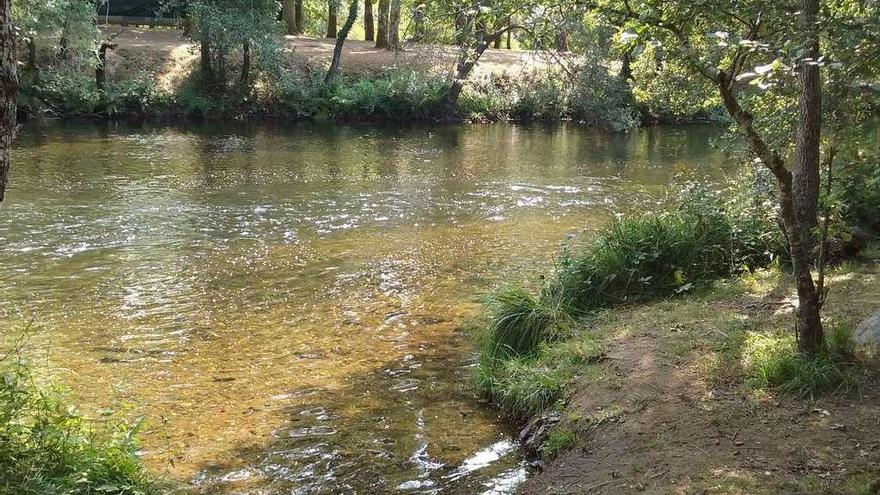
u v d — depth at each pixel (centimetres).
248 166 2048
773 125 1029
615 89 2516
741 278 874
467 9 801
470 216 1515
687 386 606
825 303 753
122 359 773
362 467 568
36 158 2038
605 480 503
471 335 855
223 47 3022
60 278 1048
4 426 474
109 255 1171
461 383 727
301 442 605
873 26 534
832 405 554
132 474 503
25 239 1250
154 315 909
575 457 550
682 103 1348
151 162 2052
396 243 1287
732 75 545
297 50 3578
